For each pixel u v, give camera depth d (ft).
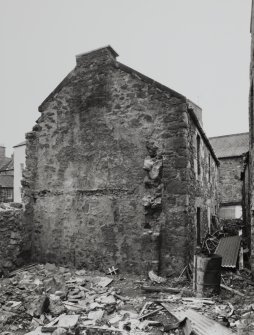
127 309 22.07
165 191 29.07
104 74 32.91
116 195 31.37
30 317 20.34
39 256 35.17
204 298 23.18
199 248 33.58
